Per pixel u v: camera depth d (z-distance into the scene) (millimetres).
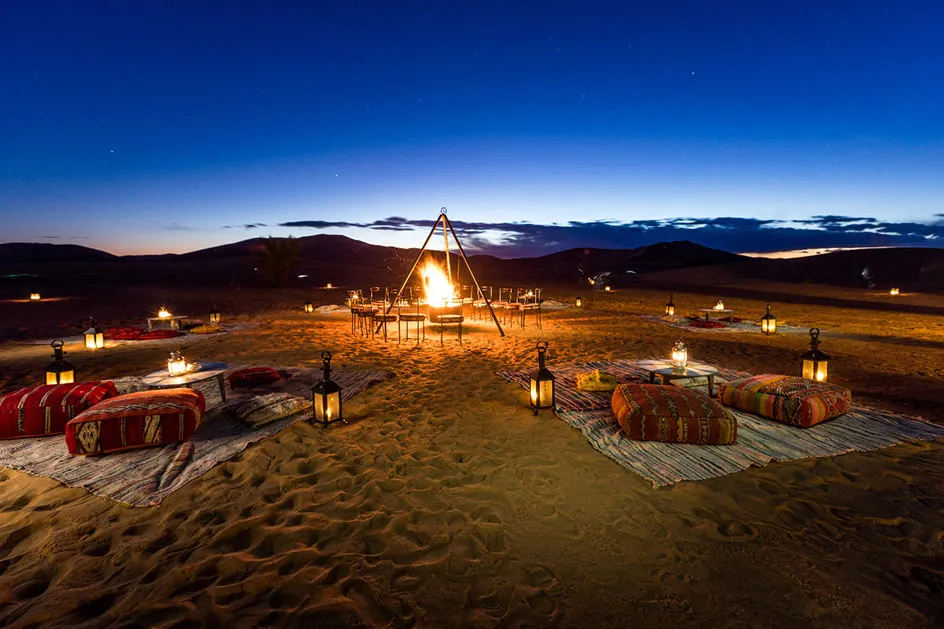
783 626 2564
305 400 6016
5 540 3318
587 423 5484
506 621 2617
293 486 4098
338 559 3131
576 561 3113
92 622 2590
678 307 20203
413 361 9109
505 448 4898
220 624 2582
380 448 4895
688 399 5082
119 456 4578
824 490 3984
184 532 3414
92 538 3328
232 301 21781
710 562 3084
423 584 2906
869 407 6148
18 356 9484
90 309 18188
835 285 31328
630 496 3908
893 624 2574
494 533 3426
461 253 12094
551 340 11586
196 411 5004
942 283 30125
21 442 4895
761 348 10516
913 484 4082
